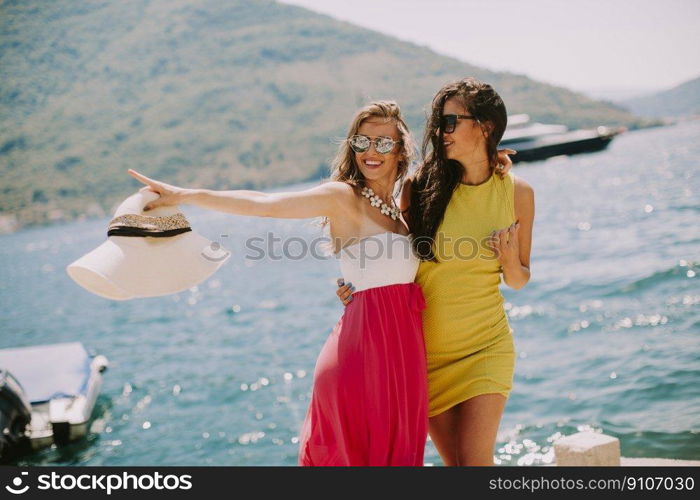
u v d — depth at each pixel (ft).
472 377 10.23
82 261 8.59
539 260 65.62
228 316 69.26
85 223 368.48
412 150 10.20
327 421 9.53
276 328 59.57
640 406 25.84
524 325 40.91
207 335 60.49
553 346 35.78
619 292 45.50
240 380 42.65
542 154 196.75
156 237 8.86
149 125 495.82
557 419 25.99
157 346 58.34
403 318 9.66
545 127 206.80
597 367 31.04
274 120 500.33
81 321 80.79
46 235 314.55
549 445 24.13
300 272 94.99
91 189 435.12
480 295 10.37
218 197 8.92
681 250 57.57
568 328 38.88
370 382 9.34
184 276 8.89
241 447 31.35
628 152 209.36
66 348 41.39
